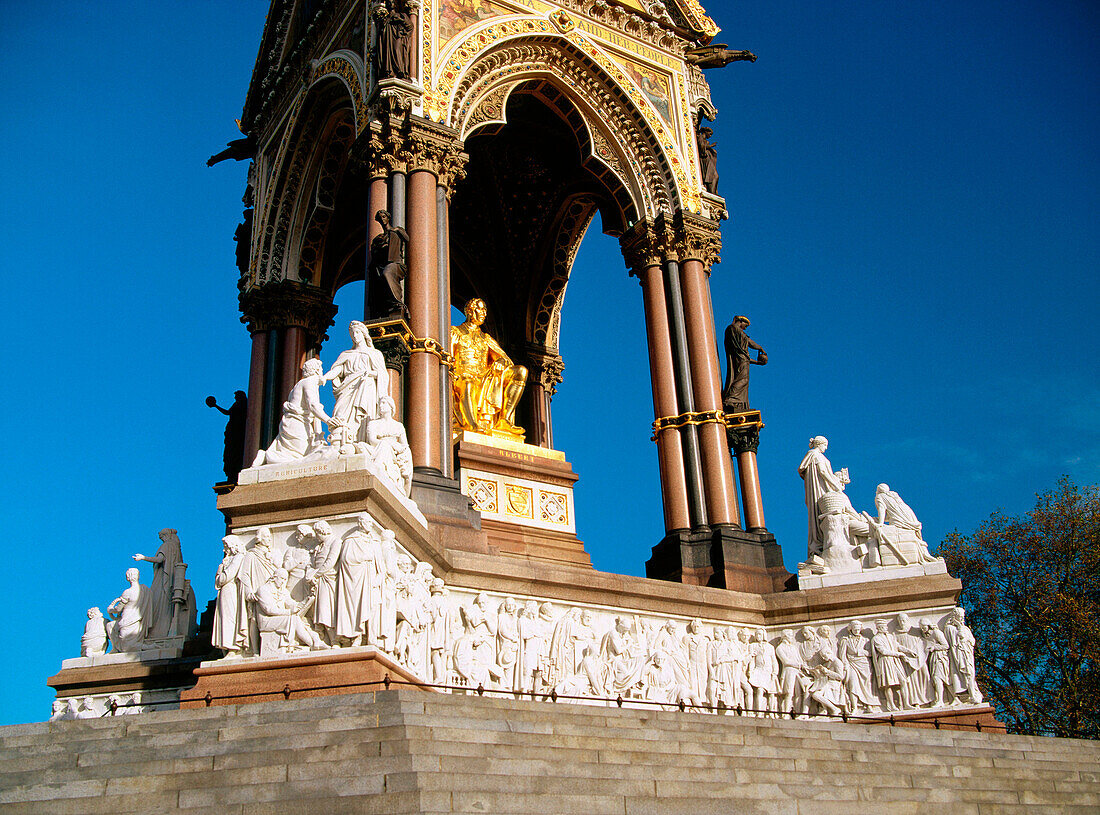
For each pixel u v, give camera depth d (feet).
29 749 49.80
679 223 109.91
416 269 90.63
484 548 84.02
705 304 108.17
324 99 111.55
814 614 92.63
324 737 47.85
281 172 117.29
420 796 40.52
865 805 50.85
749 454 103.76
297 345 116.37
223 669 63.77
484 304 124.26
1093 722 139.54
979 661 149.48
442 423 87.25
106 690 87.86
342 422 71.56
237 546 67.05
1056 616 143.23
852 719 87.81
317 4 114.83
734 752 56.13
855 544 94.73
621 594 88.48
